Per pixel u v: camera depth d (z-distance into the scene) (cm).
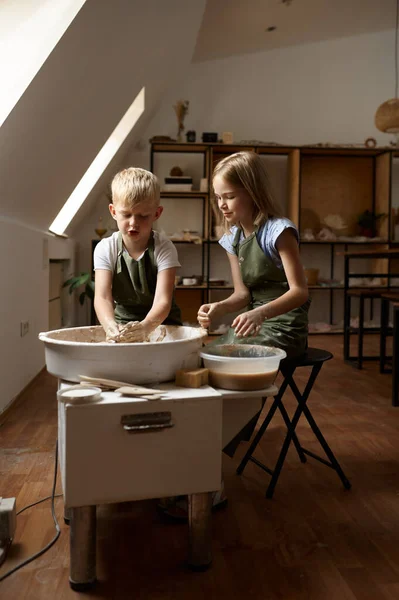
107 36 239
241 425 136
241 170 166
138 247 174
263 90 638
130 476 116
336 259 657
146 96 455
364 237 616
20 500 167
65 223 500
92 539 119
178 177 590
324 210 647
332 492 177
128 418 114
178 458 118
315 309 651
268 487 173
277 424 256
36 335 357
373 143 627
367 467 201
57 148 291
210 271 645
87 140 337
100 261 176
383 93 655
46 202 353
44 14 198
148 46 312
